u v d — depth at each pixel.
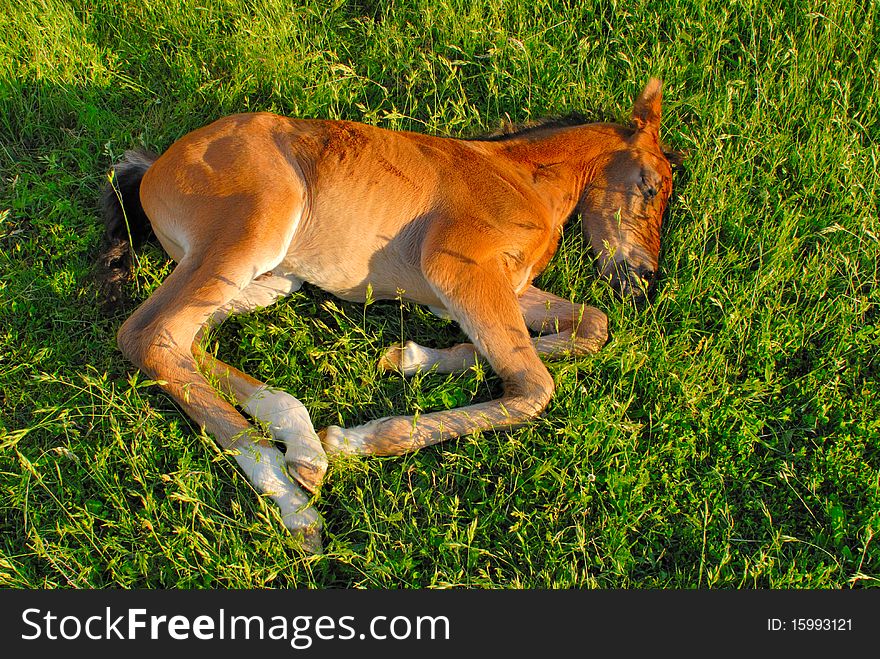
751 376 3.70
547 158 4.01
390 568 3.00
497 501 3.23
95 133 4.41
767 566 3.06
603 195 4.07
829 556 3.18
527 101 4.79
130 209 3.84
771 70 4.93
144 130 4.46
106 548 3.04
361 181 3.53
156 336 3.17
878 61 4.88
